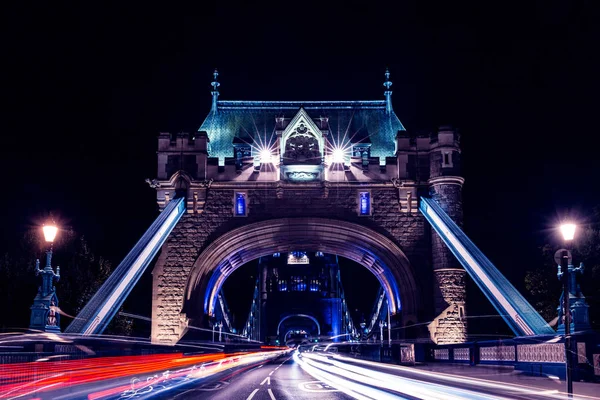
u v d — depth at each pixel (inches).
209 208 1941.4
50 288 880.9
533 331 1395.2
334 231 1957.4
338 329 5634.8
